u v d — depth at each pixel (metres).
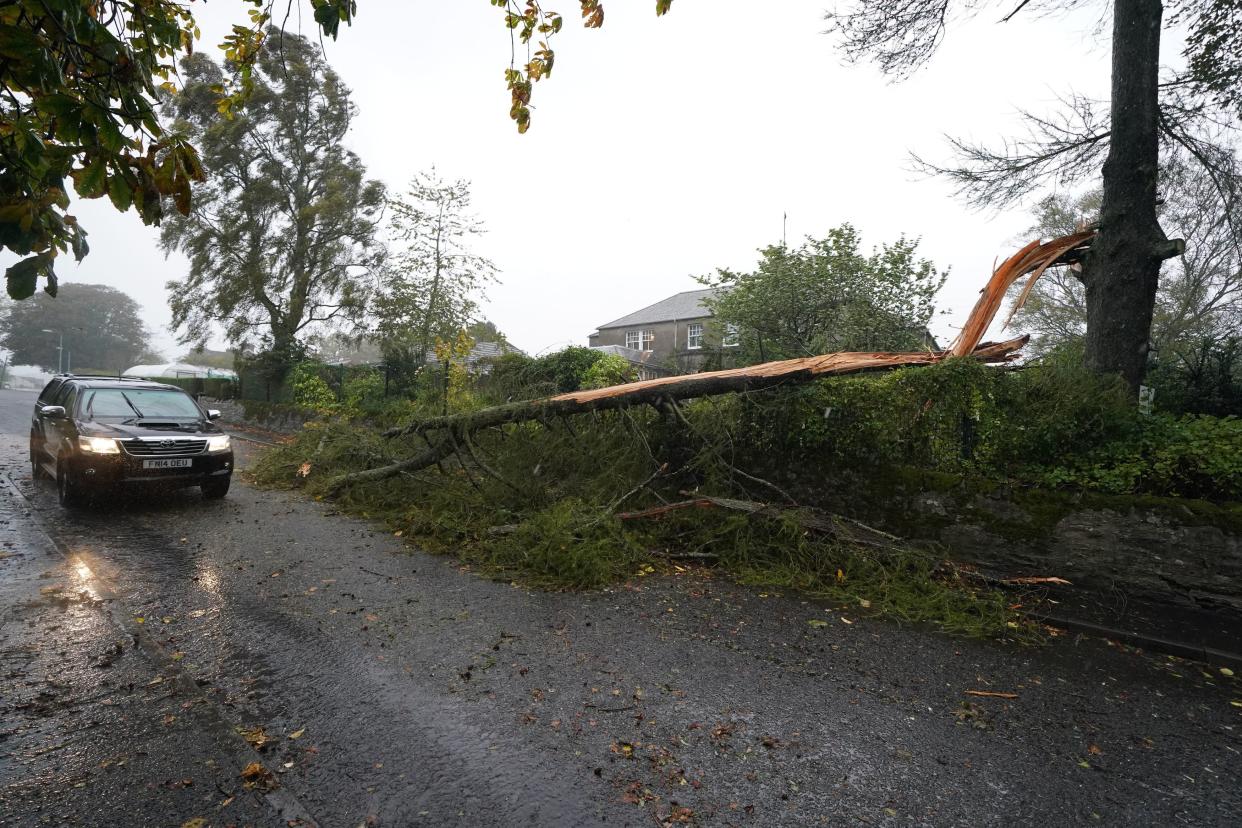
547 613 4.68
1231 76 7.80
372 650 3.88
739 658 4.02
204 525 6.94
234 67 3.02
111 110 1.84
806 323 15.01
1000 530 5.84
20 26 1.78
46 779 2.47
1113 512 5.41
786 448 7.13
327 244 21.27
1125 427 5.99
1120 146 7.29
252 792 2.45
